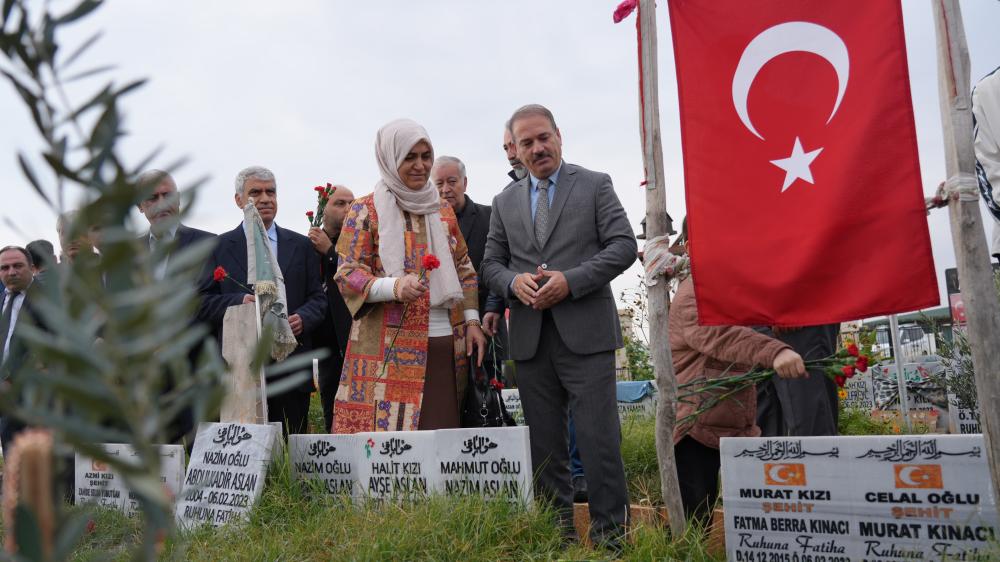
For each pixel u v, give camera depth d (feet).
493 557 12.29
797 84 11.62
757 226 11.82
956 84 9.77
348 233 16.75
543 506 14.33
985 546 10.13
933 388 28.43
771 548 11.48
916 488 10.60
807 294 11.48
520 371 15.29
